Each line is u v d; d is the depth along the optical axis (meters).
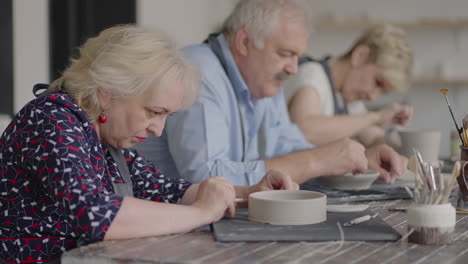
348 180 1.78
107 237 1.10
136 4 4.23
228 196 1.25
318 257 0.99
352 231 1.15
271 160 1.83
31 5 3.42
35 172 1.16
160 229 1.14
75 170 1.13
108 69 1.23
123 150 1.51
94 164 1.25
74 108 1.23
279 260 0.97
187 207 1.20
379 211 1.42
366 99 3.08
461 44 5.27
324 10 5.45
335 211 1.37
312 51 5.51
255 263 0.95
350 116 2.80
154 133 1.31
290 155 1.84
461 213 1.41
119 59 1.23
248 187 1.51
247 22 2.02
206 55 1.99
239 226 1.19
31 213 1.23
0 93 3.32
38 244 1.23
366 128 3.02
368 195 1.63
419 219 1.09
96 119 1.28
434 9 5.32
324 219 1.26
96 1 4.05
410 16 5.34
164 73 1.24
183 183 1.52
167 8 4.69
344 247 1.06
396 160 1.97
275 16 2.00
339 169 1.79
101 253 1.01
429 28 5.31
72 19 3.83
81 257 1.00
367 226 1.19
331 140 2.76
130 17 4.20
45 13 3.51
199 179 1.80
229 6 5.89
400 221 1.30
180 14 4.91
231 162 1.83
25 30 3.39
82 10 3.95
